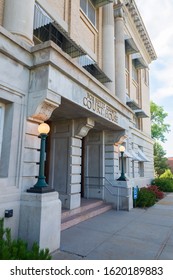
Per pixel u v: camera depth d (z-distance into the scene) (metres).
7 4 5.77
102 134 11.30
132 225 7.52
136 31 19.16
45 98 5.31
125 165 14.65
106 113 8.98
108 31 12.20
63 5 9.00
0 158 5.05
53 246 4.89
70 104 6.77
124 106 10.92
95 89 7.91
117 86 13.18
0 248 3.39
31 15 6.00
